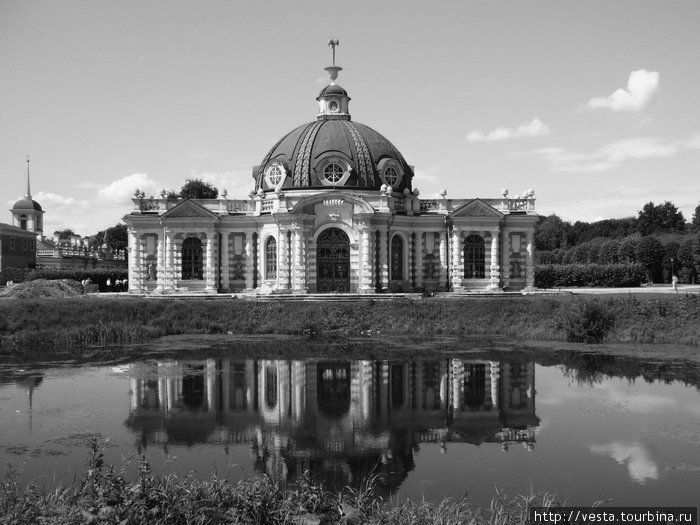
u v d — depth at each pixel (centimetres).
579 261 13975
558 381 4212
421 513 2069
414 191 8700
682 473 2591
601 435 3091
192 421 3369
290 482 2525
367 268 7588
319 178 7950
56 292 7719
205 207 8006
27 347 5538
